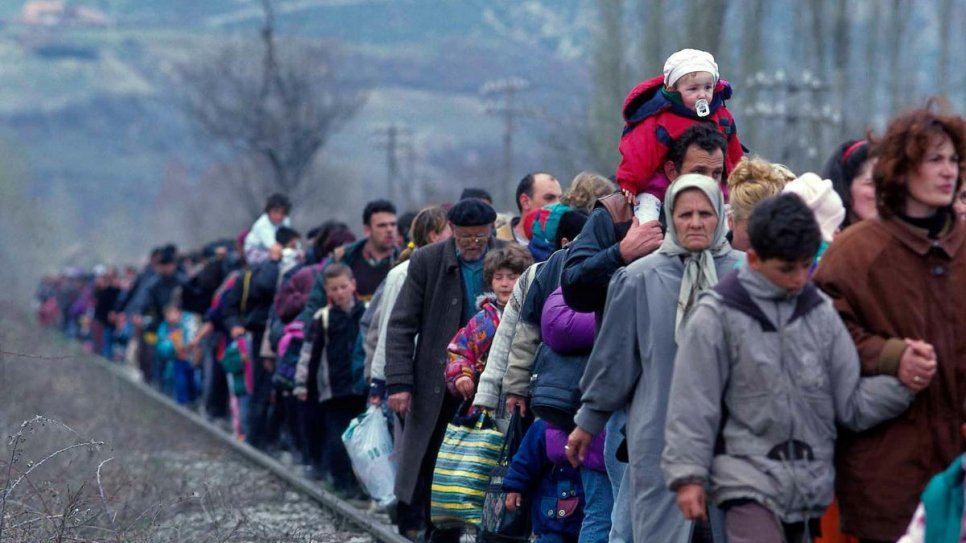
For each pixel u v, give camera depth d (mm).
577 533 17125
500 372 17969
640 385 13844
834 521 13383
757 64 79438
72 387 48750
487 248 20562
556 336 16125
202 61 115938
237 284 35406
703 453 12133
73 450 28031
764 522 12008
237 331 35156
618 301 13812
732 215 14664
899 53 82062
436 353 20016
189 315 45281
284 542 21609
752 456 12156
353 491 26734
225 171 124000
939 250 12266
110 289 71125
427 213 22312
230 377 37375
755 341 12164
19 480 18953
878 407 12031
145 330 53188
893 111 81750
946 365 12133
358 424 22453
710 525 13570
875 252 12375
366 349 23266
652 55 73062
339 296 26281
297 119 114125
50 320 111125
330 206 168375
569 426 16297
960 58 86062
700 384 12219
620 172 15242
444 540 20062
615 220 15312
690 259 13602
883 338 12273
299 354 29344
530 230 20547
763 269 12188
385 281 22219
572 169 85812
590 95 78750
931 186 12141
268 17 116562
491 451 18688
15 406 37250
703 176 13555
